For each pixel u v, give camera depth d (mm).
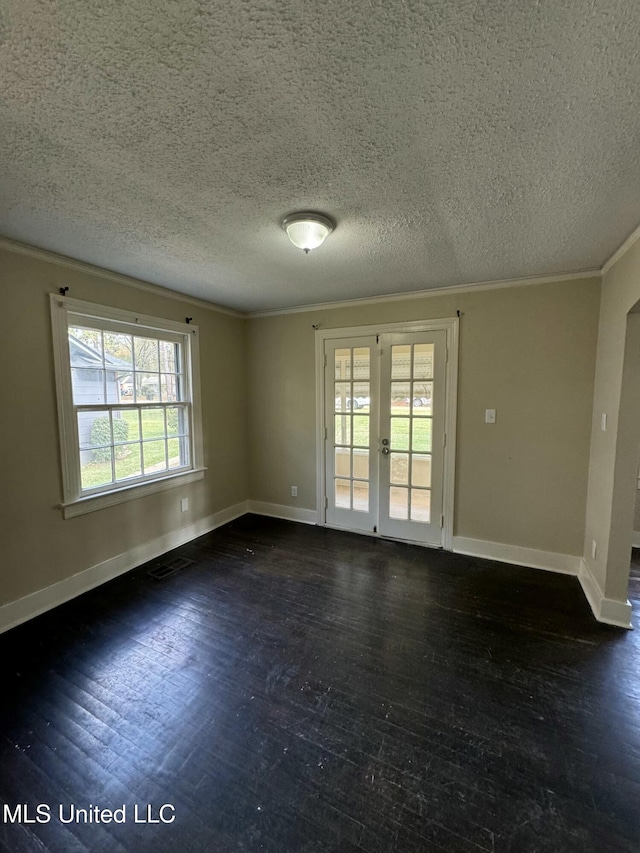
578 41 954
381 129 1286
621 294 2299
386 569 3066
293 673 1945
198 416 3688
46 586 2506
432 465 3434
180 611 2490
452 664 2002
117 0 852
